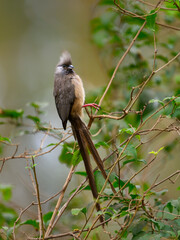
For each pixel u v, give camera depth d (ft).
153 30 25.00
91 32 41.52
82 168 42.01
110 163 30.81
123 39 37.04
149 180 33.91
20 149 50.57
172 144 33.12
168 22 36.19
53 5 71.05
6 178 50.16
